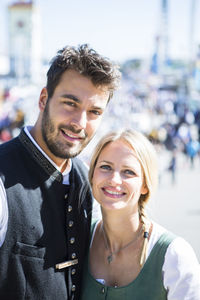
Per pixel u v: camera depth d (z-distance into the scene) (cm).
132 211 189
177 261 172
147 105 2164
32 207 173
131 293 177
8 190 169
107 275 190
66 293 181
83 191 200
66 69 178
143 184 195
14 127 1564
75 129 180
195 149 1291
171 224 608
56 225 181
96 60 179
